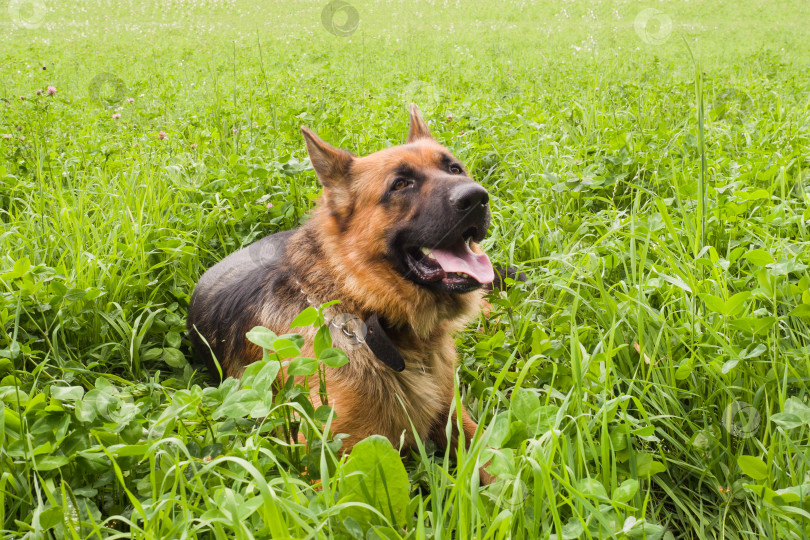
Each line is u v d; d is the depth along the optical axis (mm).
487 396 3000
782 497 1925
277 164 4926
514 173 5406
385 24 22906
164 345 3609
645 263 3504
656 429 2633
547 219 4480
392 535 1850
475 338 3619
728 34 19062
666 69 11562
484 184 5336
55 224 4309
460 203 2707
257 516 1911
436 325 3121
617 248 3766
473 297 3219
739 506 2391
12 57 13055
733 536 2307
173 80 11500
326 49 16828
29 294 3197
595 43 15195
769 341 2691
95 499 2199
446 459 2133
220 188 4816
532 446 1989
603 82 8820
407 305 2951
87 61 14938
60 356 3191
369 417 2801
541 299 3605
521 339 3088
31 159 5566
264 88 9688
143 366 3463
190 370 3305
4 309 3014
